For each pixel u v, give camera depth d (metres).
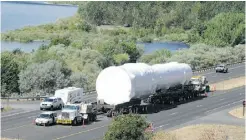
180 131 64.38
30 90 101.56
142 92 80.88
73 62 129.00
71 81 106.25
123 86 77.31
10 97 93.81
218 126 68.25
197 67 147.25
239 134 63.31
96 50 152.50
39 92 99.62
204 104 90.75
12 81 101.19
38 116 70.75
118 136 44.53
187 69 96.69
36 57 118.38
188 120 73.75
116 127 44.81
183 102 93.44
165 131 63.59
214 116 77.31
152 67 86.62
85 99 93.69
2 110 80.69
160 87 88.25
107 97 78.19
